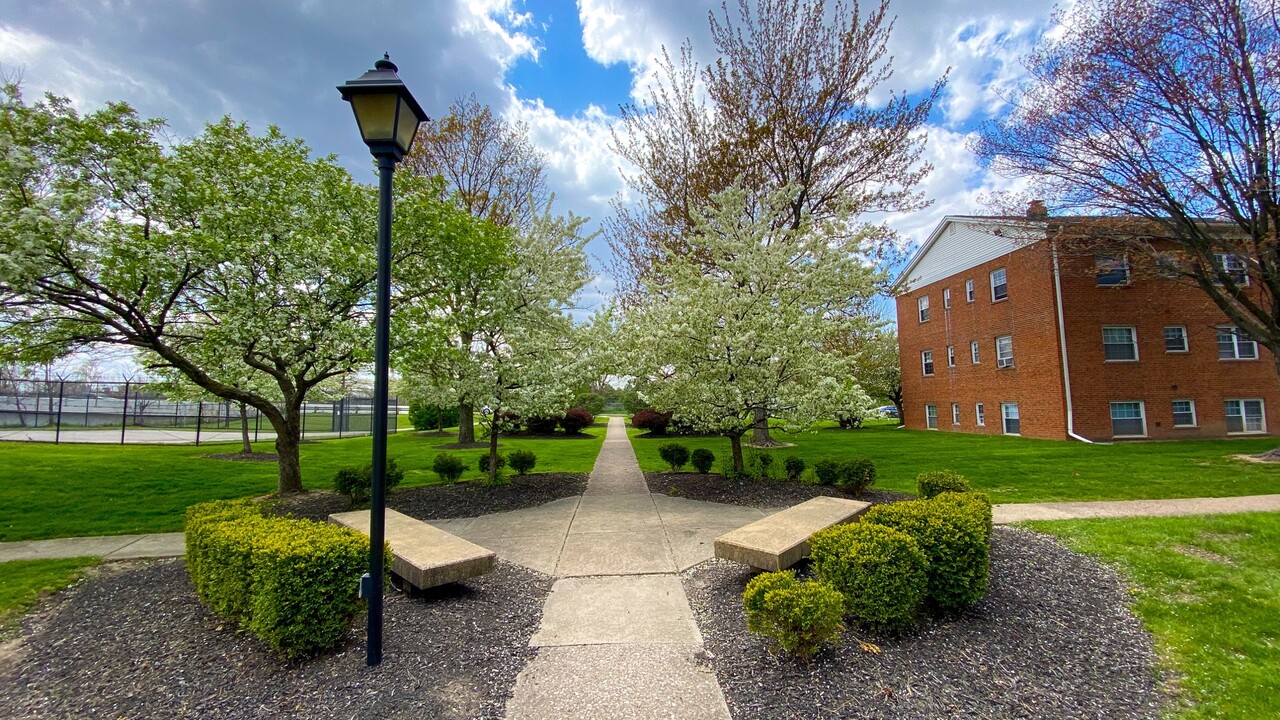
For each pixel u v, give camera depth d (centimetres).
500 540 586
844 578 345
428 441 1983
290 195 716
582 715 264
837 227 930
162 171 626
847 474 802
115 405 2459
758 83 1432
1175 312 1606
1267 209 1069
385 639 345
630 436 2319
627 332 922
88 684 298
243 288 681
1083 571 457
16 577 483
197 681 298
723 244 946
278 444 841
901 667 301
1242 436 1608
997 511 680
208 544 375
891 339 2831
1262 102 1016
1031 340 1667
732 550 427
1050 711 265
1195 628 352
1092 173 1147
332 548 330
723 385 838
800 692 278
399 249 784
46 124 573
